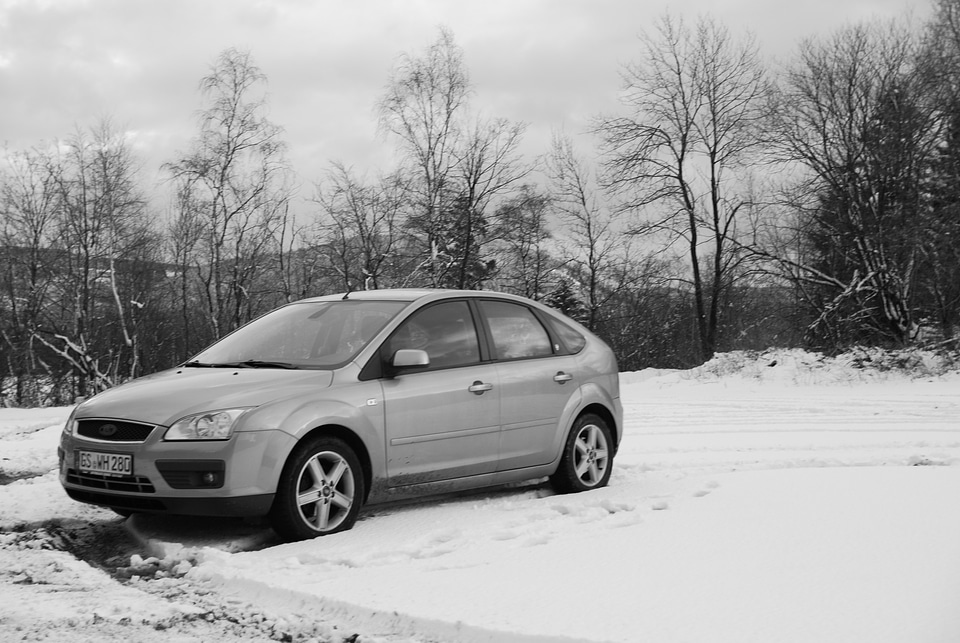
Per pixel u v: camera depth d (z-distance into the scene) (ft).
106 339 132.36
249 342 24.27
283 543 20.15
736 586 15.65
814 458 31.60
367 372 22.00
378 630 14.10
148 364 135.95
